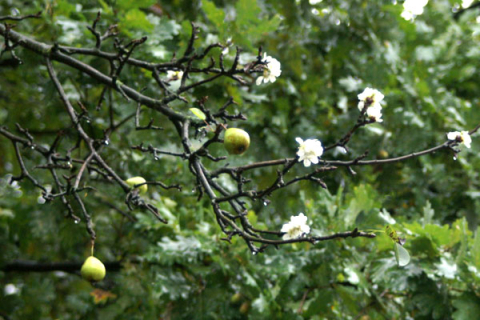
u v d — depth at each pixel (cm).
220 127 323
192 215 606
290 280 520
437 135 709
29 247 785
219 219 320
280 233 313
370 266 508
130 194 350
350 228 512
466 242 476
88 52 400
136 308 632
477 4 917
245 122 683
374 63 730
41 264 694
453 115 721
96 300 633
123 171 645
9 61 546
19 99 691
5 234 707
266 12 761
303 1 751
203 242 540
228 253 536
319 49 789
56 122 666
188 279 555
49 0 546
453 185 721
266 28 554
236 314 535
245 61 538
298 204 698
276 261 518
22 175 398
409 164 698
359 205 538
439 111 721
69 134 615
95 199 636
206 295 535
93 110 645
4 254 684
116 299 650
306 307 543
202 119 338
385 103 701
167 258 540
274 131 700
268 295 519
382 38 780
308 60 779
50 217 631
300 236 312
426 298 470
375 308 520
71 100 632
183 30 557
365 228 512
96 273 328
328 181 699
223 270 516
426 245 482
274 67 358
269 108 700
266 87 707
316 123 736
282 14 745
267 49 738
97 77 387
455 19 930
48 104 615
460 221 491
